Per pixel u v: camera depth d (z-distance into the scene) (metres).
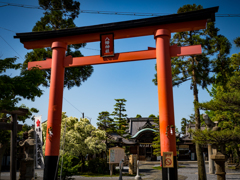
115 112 35.62
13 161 10.65
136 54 12.78
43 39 14.12
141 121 52.16
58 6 24.14
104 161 24.34
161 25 12.53
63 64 13.73
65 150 21.36
